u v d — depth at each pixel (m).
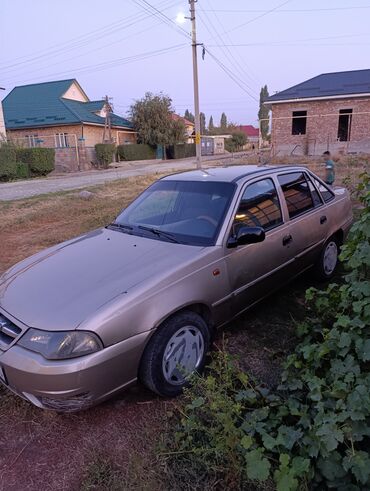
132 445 2.40
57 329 2.39
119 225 3.90
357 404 2.01
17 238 7.90
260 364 3.12
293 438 2.05
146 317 2.58
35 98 39.03
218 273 3.11
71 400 2.39
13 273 3.29
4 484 2.20
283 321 3.80
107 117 37.88
